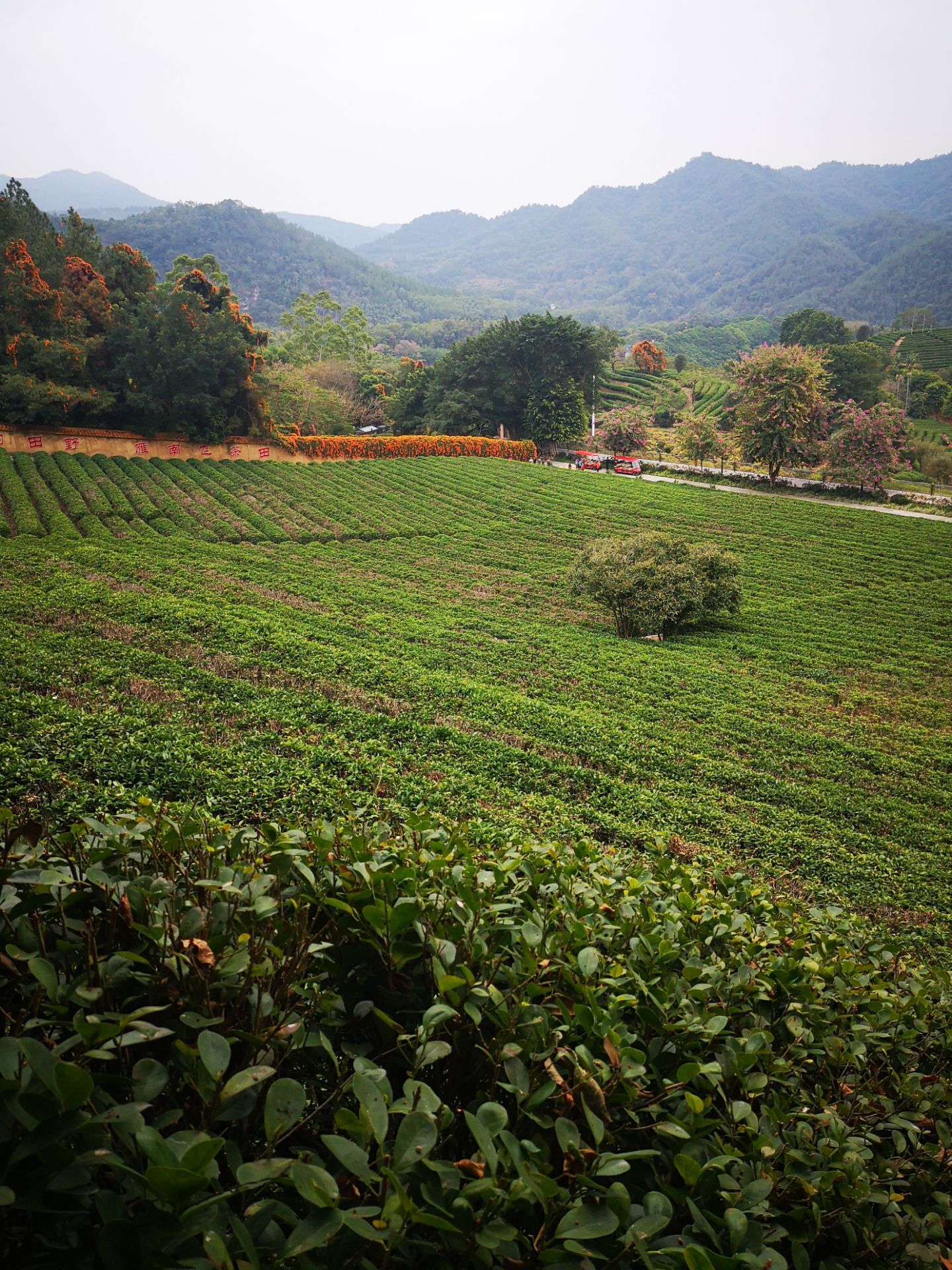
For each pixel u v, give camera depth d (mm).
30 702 17188
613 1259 2242
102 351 63844
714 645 35031
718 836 16703
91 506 48719
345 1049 2693
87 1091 1794
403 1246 2117
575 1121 2678
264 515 54531
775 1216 2768
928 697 30781
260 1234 1964
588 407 95438
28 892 2602
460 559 49000
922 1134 3830
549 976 3324
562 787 18016
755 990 3926
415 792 15438
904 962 5688
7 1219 1812
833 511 62562
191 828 3436
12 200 70375
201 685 21875
